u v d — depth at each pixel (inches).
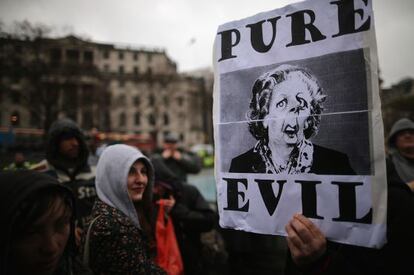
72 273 47.1
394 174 48.4
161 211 86.0
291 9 46.6
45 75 830.5
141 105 2098.9
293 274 51.8
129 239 58.5
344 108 41.3
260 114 48.4
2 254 33.2
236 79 51.2
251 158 49.0
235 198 50.1
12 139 816.3
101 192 66.6
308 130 43.9
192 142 2224.4
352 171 40.5
